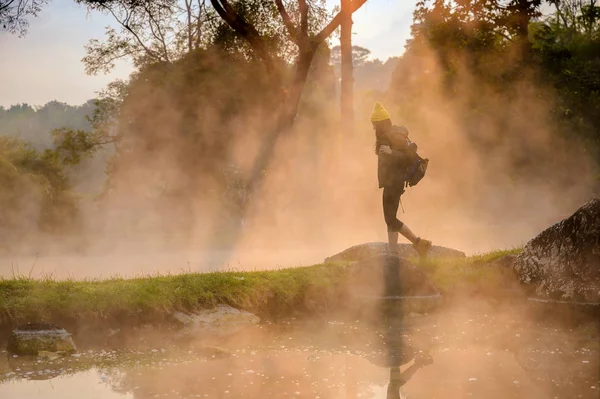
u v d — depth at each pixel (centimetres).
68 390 423
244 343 568
